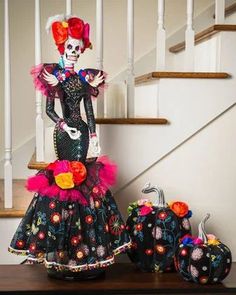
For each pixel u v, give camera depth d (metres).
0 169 2.70
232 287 1.65
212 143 1.99
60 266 1.61
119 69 2.74
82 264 1.59
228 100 1.93
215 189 2.01
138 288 1.62
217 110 1.93
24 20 2.64
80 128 1.65
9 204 1.91
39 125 1.94
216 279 1.66
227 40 1.92
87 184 1.63
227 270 1.68
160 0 1.93
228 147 2.00
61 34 1.63
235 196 2.02
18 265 1.85
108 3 2.70
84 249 1.60
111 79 2.72
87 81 1.66
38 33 1.91
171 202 1.87
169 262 1.77
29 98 2.68
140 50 2.75
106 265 1.62
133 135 1.90
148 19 2.74
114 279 1.71
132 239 1.78
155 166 1.97
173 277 1.74
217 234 2.03
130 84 1.95
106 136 1.88
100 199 1.64
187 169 1.99
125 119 1.87
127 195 1.96
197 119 1.93
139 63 2.74
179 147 1.97
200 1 2.78
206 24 2.78
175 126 1.92
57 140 1.64
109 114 2.00
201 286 1.65
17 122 2.69
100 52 1.90
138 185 1.97
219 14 2.01
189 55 1.98
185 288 1.63
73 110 1.65
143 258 1.77
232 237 2.04
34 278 1.70
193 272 1.65
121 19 2.72
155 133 1.91
